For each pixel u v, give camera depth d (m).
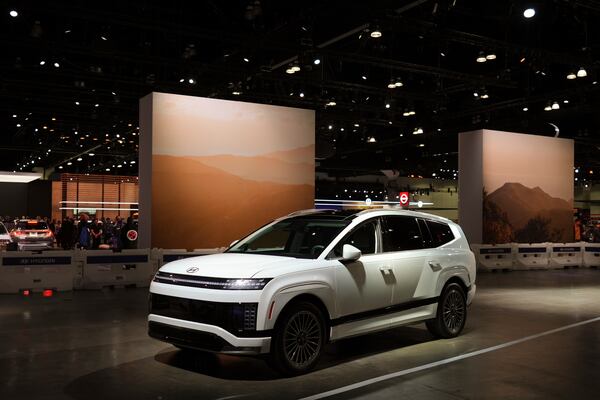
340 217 6.93
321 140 26.38
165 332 5.97
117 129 29.75
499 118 27.11
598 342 7.66
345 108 24.50
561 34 16.61
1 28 16.53
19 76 20.95
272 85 23.70
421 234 7.63
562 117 23.70
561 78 20.69
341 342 7.57
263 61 19.02
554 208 22.67
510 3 14.68
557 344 7.52
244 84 21.31
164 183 14.50
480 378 5.80
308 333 5.92
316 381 5.63
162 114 14.49
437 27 15.41
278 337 5.62
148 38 17.97
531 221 22.03
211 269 5.87
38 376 5.73
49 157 43.34
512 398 5.16
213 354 6.73
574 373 6.03
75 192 35.69
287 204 16.16
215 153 15.13
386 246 7.05
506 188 21.45
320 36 16.16
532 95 22.28
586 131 27.09
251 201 15.61
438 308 7.64
